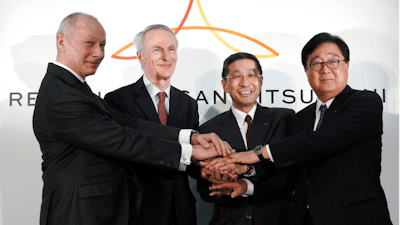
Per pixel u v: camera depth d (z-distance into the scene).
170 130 2.61
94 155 2.22
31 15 3.56
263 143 2.72
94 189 2.15
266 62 3.56
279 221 2.61
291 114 2.85
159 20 3.58
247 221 2.58
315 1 3.56
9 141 3.50
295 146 2.35
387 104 3.48
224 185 2.57
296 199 2.47
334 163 2.30
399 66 3.49
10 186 3.48
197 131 2.64
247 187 2.60
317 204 2.24
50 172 2.20
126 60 3.57
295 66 3.54
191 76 3.58
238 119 2.88
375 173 2.31
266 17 3.56
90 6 3.57
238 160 2.54
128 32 3.57
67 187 2.14
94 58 2.42
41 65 3.54
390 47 3.50
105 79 3.56
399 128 3.46
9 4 3.55
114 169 2.29
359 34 3.52
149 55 2.84
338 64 2.41
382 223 2.16
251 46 3.57
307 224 2.38
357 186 2.22
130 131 2.29
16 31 3.54
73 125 2.14
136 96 2.82
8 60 3.53
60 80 2.24
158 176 2.60
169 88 2.93
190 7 3.58
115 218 2.22
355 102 2.34
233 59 2.88
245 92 2.82
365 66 3.51
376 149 2.35
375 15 3.52
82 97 2.19
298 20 3.56
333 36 2.47
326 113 2.43
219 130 2.82
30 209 3.47
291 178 2.70
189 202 2.69
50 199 2.16
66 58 2.37
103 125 2.20
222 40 3.58
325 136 2.28
